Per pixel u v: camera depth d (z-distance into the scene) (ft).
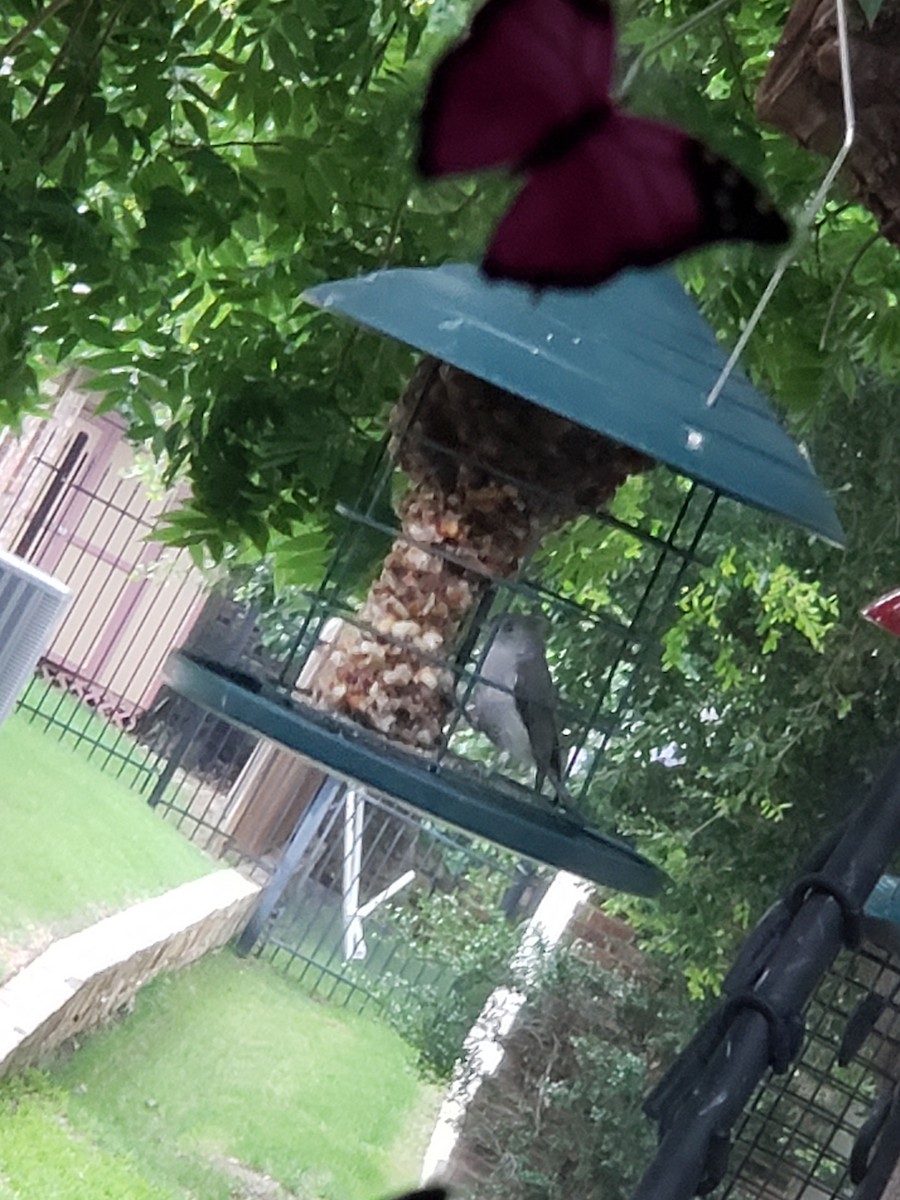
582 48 0.95
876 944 3.66
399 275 3.62
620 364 3.54
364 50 5.01
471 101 0.94
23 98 5.09
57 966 11.27
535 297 0.99
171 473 5.42
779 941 3.12
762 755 9.17
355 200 5.13
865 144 2.92
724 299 5.01
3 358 4.91
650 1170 2.95
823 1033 6.28
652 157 0.97
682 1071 3.22
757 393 3.84
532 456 4.26
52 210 4.60
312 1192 11.24
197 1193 10.32
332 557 4.89
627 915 10.19
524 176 0.96
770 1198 6.68
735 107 4.85
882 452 8.56
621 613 7.29
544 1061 10.68
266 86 5.02
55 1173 9.62
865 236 5.08
